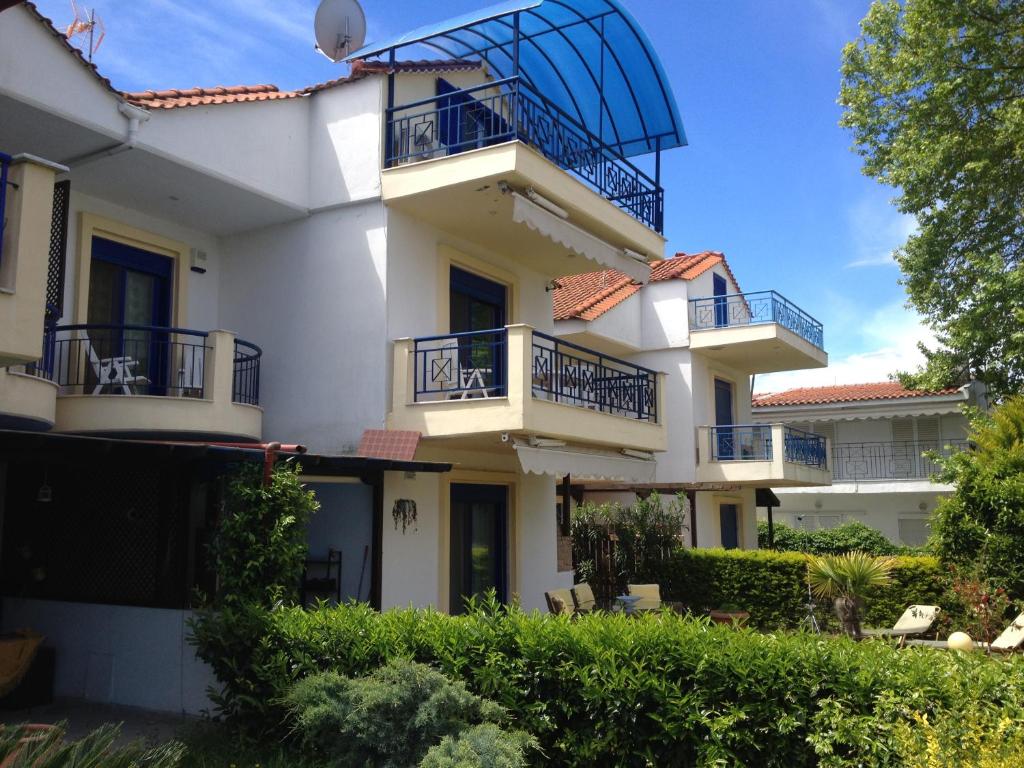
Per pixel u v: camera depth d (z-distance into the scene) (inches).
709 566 723.4
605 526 747.4
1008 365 719.7
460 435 442.3
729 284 1054.4
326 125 503.5
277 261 511.5
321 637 305.0
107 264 470.6
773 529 1111.6
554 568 610.5
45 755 189.9
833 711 232.5
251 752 297.4
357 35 549.0
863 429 1264.8
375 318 471.8
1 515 422.9
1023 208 700.0
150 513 376.8
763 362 1008.2
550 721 265.0
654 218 610.2
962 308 719.1
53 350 366.9
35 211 264.2
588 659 266.4
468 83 571.5
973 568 556.4
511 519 566.9
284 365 499.2
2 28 357.1
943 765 193.9
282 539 335.3
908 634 556.4
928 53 696.4
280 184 485.4
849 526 1127.6
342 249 488.7
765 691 243.0
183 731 322.3
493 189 460.4
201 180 446.3
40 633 385.4
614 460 534.9
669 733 249.9
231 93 485.7
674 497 880.9
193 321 510.3
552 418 452.1
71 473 403.2
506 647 280.4
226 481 351.3
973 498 567.5
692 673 254.4
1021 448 571.5
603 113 601.0
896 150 719.1
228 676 317.7
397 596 450.9
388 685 255.6
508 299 582.2
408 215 492.7
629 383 564.1
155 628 363.9
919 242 736.3
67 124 386.0
